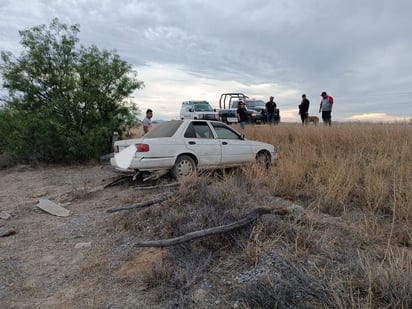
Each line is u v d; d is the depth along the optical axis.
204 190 4.53
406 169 5.43
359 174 5.55
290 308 2.17
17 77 10.85
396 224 3.69
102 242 3.96
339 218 3.97
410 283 2.20
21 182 8.59
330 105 13.48
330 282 2.26
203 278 2.77
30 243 4.08
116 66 11.59
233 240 3.28
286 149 8.85
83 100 10.91
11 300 2.73
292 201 4.77
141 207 4.71
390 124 12.43
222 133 7.62
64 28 11.24
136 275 3.00
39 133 10.89
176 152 6.63
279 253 2.85
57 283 3.02
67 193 6.64
